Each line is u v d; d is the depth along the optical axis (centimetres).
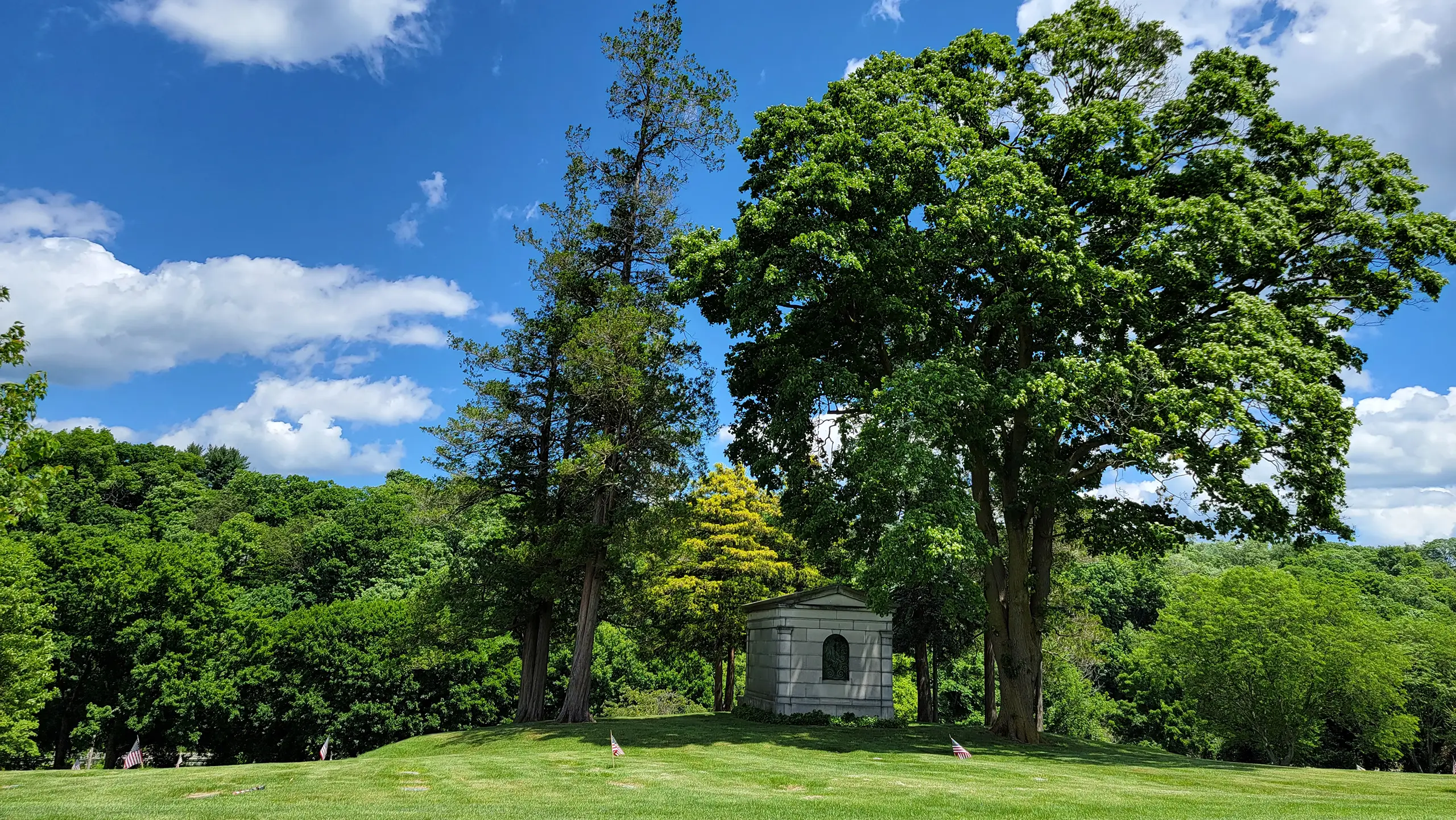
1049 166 2183
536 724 2622
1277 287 2150
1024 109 2286
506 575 2956
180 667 4138
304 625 4266
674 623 3641
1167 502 2316
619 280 3020
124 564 4241
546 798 1173
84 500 7288
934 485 1928
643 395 2658
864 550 2466
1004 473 2367
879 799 1174
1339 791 1434
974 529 1936
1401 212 2022
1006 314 2052
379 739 4297
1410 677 4194
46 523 6231
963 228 1944
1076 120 2066
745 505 3609
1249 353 1738
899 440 1948
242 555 6750
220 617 4478
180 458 9275
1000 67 2397
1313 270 2089
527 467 3034
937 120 2127
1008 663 2284
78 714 4091
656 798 1159
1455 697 4147
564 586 2861
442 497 2920
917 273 2150
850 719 2700
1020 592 2292
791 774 1459
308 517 7669
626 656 5322
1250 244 1853
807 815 1017
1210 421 1712
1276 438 1861
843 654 2880
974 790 1287
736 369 2655
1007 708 2273
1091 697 5159
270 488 8894
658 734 2275
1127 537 2462
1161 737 5184
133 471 8300
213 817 953
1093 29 2312
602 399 2722
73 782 1347
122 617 4084
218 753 4294
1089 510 2470
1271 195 2100
